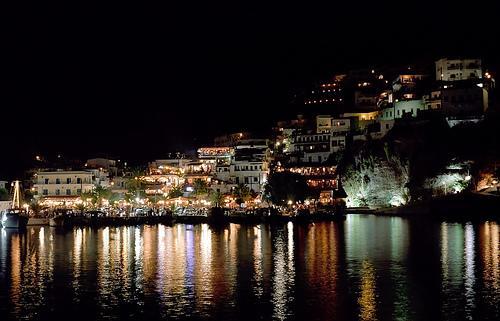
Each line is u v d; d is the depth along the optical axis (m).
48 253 83.75
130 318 44.75
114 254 81.25
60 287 56.00
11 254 82.81
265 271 63.22
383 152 177.50
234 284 56.16
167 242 100.06
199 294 52.00
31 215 170.62
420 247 81.06
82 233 129.00
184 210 186.00
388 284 54.50
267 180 199.38
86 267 68.50
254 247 87.44
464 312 44.41
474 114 185.38
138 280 59.09
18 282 58.81
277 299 49.47
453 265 64.19
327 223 144.88
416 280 56.12
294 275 60.25
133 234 122.94
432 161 160.75
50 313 46.34
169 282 57.75
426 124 178.12
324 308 46.31
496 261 66.50
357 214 177.75
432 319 42.84
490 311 44.56
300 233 113.56
